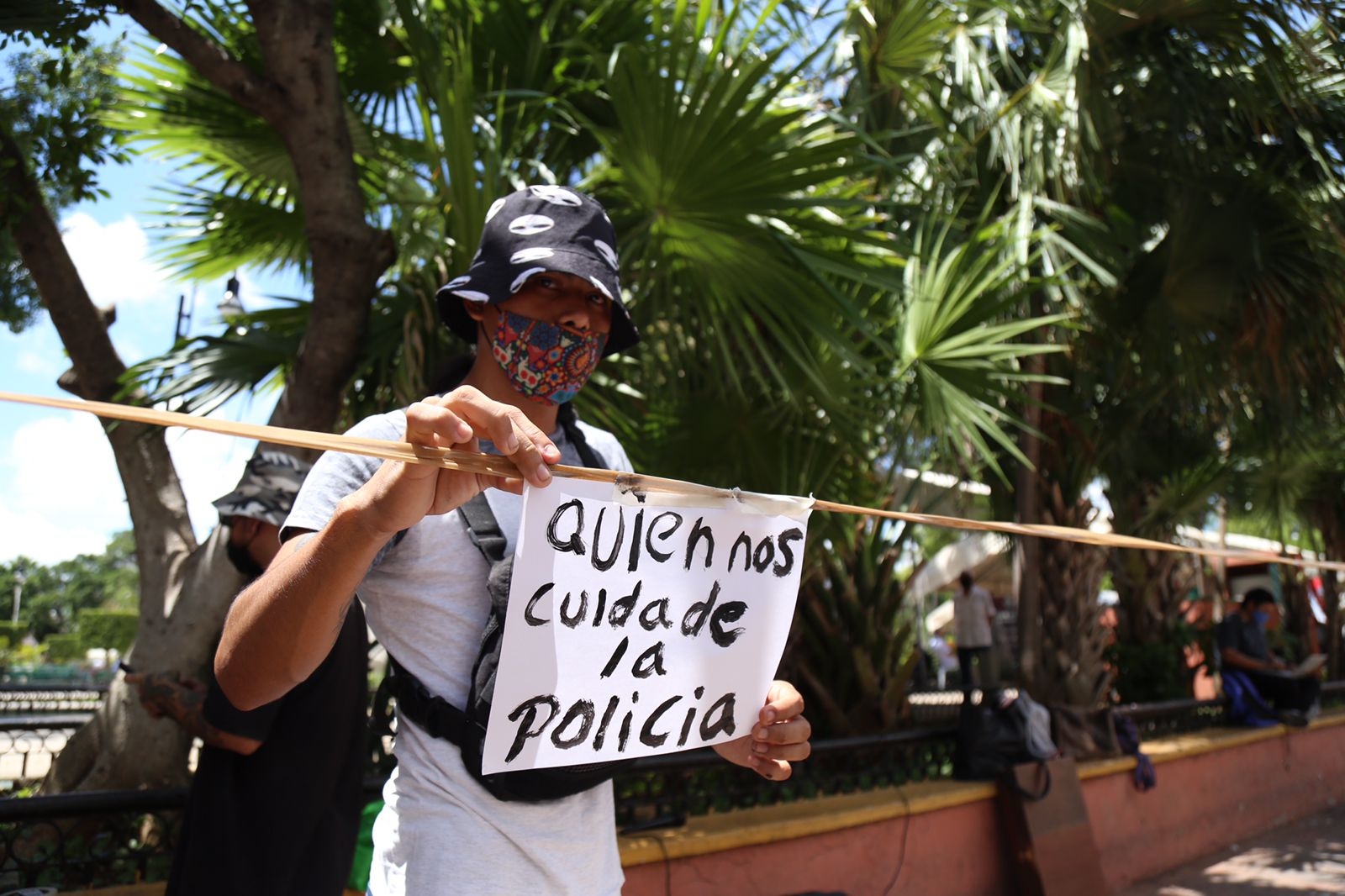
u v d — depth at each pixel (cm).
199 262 512
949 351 386
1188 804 613
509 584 122
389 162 444
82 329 394
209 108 445
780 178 349
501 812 120
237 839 163
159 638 362
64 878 256
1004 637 1291
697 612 128
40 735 455
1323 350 608
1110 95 569
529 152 439
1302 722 732
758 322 410
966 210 586
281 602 105
